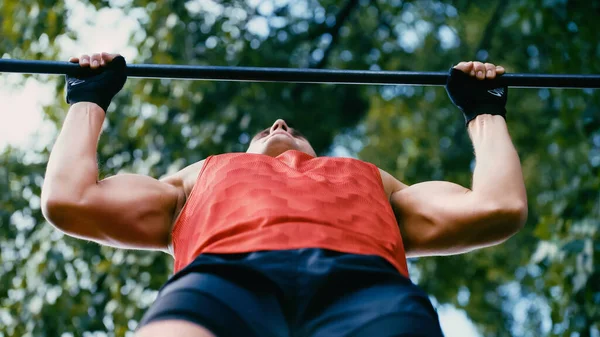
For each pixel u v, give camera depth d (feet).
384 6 34.88
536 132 34.06
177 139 27.78
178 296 7.45
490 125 10.09
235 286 7.66
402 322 7.41
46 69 10.25
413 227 9.64
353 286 7.86
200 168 9.83
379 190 9.20
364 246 8.27
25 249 25.21
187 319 7.27
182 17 28.55
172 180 9.84
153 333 7.20
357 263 7.99
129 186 9.41
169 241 9.49
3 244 25.22
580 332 21.89
